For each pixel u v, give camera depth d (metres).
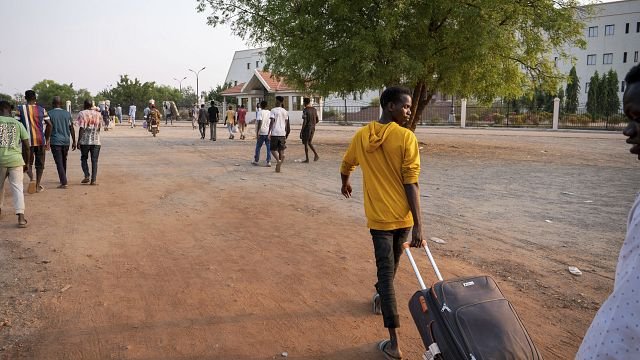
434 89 18.56
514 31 17.41
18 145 6.79
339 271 5.17
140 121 54.56
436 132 31.11
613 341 1.38
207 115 24.17
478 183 10.77
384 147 3.45
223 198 8.90
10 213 7.62
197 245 6.04
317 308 4.30
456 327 2.59
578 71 56.47
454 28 15.92
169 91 81.25
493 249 5.89
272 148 12.19
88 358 3.47
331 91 18.00
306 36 16.33
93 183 10.30
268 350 3.61
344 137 26.53
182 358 3.49
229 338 3.78
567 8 16.81
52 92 85.31
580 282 4.86
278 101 12.27
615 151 18.17
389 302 3.37
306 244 6.09
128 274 5.06
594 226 6.98
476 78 18.33
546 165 14.05
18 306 4.28
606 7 54.16
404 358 3.50
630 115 1.53
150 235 6.46
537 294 4.57
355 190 9.72
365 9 15.80
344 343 3.72
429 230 6.75
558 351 3.58
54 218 7.33
